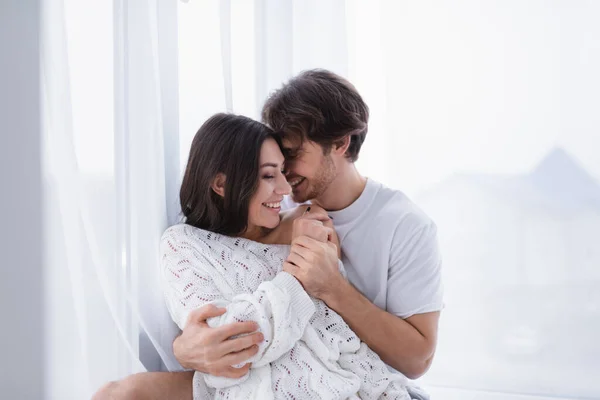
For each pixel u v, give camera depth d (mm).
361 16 1739
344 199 1435
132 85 1322
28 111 1206
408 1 1728
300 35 1671
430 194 1741
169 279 1286
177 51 1462
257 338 1125
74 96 1254
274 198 1344
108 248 1278
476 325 1733
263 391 1135
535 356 1694
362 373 1235
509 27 1676
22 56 1201
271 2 1635
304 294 1207
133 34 1319
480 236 1719
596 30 1619
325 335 1227
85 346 1248
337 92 1351
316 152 1353
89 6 1267
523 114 1677
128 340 1307
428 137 1733
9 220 1203
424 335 1347
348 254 1421
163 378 1219
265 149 1330
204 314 1163
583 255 1650
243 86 1615
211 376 1156
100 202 1278
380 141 1740
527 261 1691
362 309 1273
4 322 1200
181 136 1503
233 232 1364
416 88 1732
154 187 1361
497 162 1698
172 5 1446
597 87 1623
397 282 1367
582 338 1658
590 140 1634
